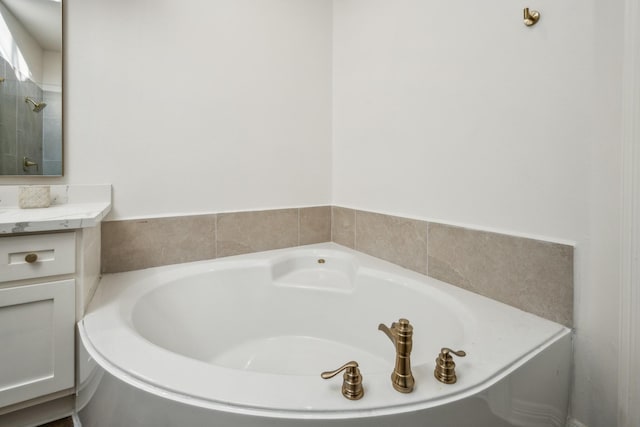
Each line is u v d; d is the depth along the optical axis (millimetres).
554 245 1041
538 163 1076
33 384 1015
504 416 803
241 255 1766
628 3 865
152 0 1490
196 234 1646
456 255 1340
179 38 1559
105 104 1415
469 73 1266
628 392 893
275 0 1819
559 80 1011
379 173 1729
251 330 1612
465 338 975
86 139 1387
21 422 1081
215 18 1646
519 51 1105
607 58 910
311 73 1964
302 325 1629
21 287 987
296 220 1951
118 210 1467
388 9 1627
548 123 1044
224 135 1702
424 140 1469
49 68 1302
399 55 1575
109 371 781
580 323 1001
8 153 1262
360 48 1820
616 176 908
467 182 1298
